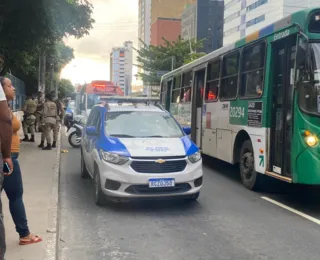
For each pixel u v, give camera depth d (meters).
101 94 27.31
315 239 5.66
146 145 7.09
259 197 8.11
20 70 26.67
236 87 9.41
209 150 11.24
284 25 7.34
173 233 5.91
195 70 12.70
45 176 9.41
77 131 16.20
